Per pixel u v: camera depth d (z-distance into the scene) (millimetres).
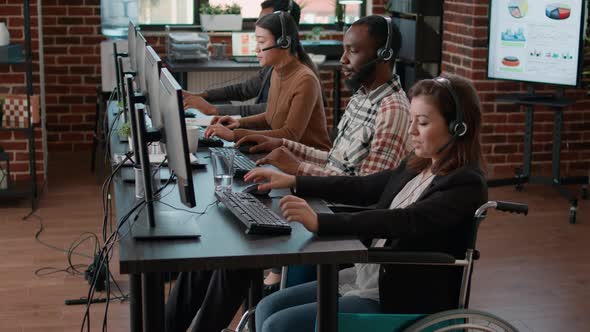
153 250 2291
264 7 5090
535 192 6078
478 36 6379
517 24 5992
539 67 5969
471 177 2457
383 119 3182
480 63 6426
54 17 7023
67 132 7219
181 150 2340
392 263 2357
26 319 3877
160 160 3209
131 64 4551
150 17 7395
